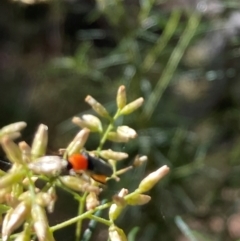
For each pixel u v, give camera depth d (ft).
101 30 0.75
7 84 0.95
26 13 0.94
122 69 0.73
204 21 0.68
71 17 0.91
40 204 0.28
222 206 0.72
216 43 0.74
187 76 0.69
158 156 0.66
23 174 0.28
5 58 0.98
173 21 0.64
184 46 0.64
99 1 0.63
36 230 0.27
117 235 0.31
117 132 0.37
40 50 0.95
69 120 0.80
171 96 0.79
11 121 0.92
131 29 0.63
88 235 0.38
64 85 0.88
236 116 0.79
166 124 0.72
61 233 0.69
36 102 0.92
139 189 0.31
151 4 0.63
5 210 0.30
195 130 0.80
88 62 0.70
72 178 0.28
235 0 0.67
